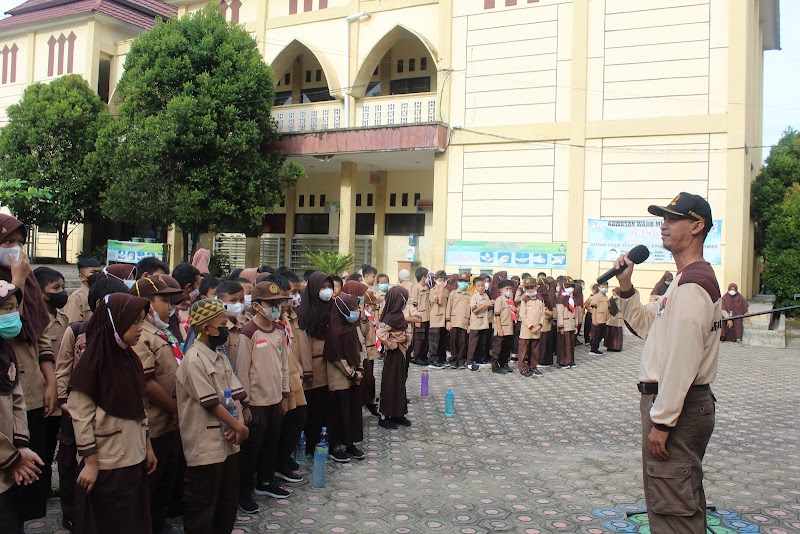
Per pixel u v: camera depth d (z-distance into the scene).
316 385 6.73
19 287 4.13
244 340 5.38
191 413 4.33
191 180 19.06
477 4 19.69
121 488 3.76
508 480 6.14
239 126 19.36
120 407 3.78
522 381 11.72
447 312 13.44
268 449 5.55
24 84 27.08
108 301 3.80
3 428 3.59
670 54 17.50
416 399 9.91
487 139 19.42
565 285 14.85
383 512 5.29
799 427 8.39
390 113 21.33
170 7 28.30
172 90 19.22
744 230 18.03
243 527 4.93
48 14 26.55
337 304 6.72
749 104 18.88
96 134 22.86
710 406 3.56
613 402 9.85
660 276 17.53
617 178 18.02
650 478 3.57
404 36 21.53
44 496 4.86
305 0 22.89
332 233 25.33
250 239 24.00
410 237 23.28
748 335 16.94
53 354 4.96
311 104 22.50
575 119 18.41
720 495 5.79
